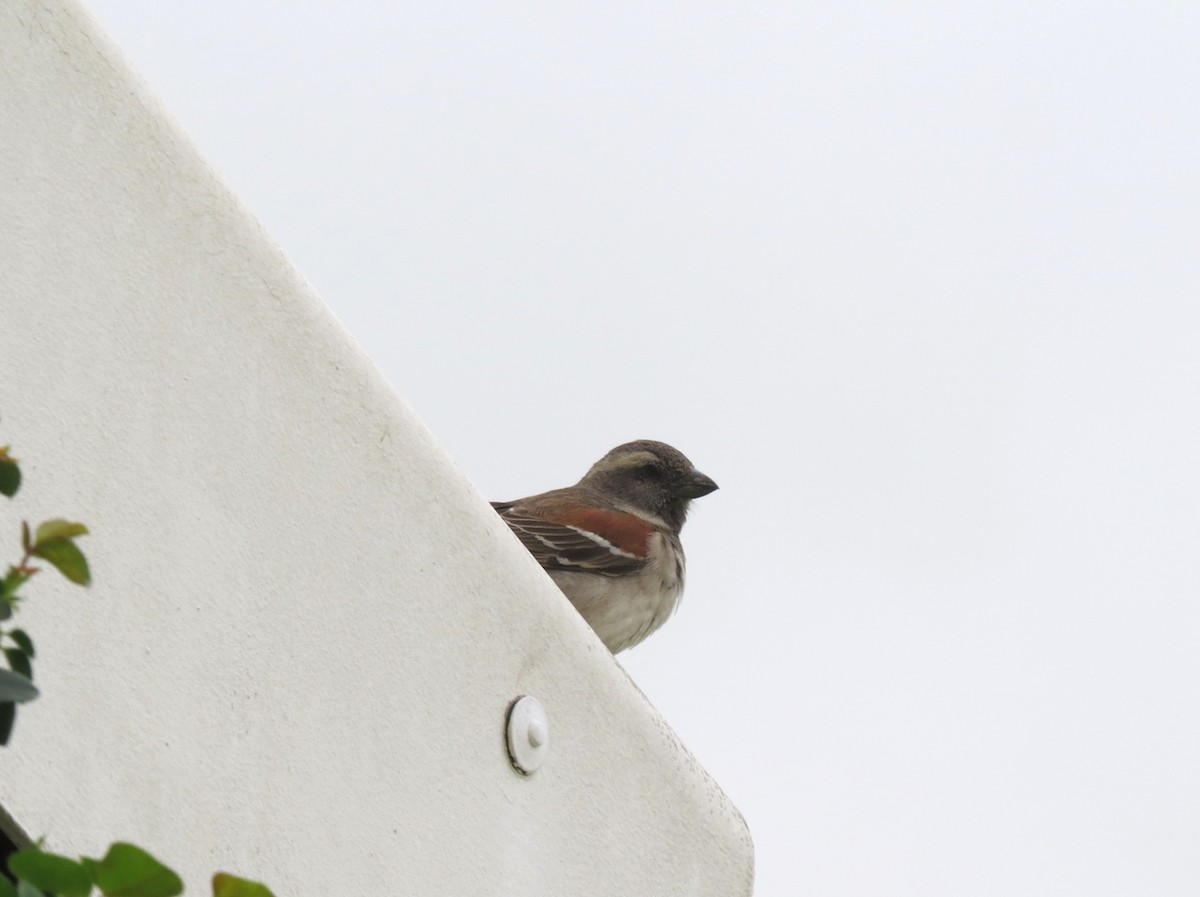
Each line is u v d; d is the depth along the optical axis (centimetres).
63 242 820
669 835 1151
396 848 929
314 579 917
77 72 855
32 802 739
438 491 1027
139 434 830
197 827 815
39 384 786
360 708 928
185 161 905
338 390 967
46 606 762
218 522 864
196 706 830
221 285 903
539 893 1024
